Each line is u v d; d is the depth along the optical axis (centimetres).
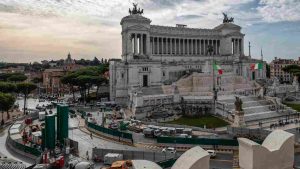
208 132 10106
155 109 13888
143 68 17725
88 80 18850
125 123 10912
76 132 10638
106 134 9881
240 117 9725
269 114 13550
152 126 10475
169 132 9581
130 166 6250
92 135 10138
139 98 13750
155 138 9456
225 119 12681
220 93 15750
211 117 13100
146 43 19762
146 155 6988
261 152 2370
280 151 2442
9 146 8650
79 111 14600
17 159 7462
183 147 8338
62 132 8519
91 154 7875
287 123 12025
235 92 16412
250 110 13612
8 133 10125
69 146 8131
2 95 12694
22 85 17112
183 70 19525
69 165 6662
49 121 7888
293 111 14400
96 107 16275
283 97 18262
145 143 8919
